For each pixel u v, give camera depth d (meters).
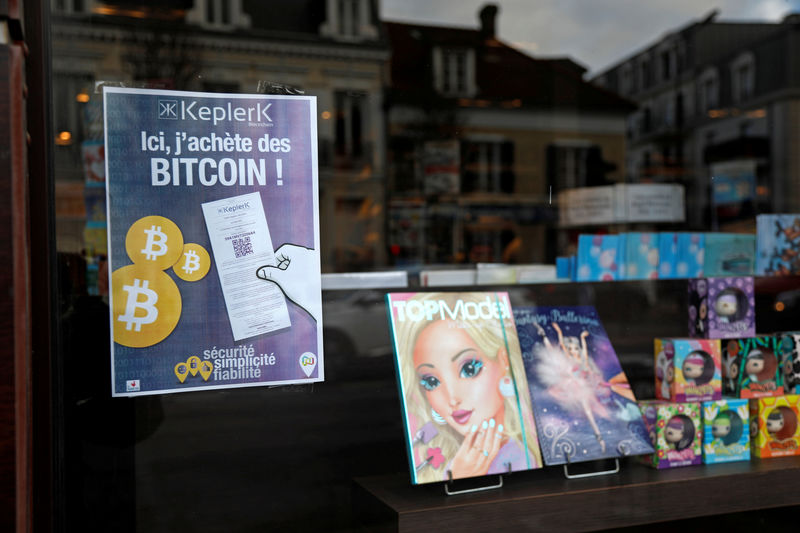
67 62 1.46
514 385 1.57
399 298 1.56
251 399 1.58
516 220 6.56
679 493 1.55
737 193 4.88
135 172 1.44
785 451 1.77
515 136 7.30
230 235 1.50
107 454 1.47
